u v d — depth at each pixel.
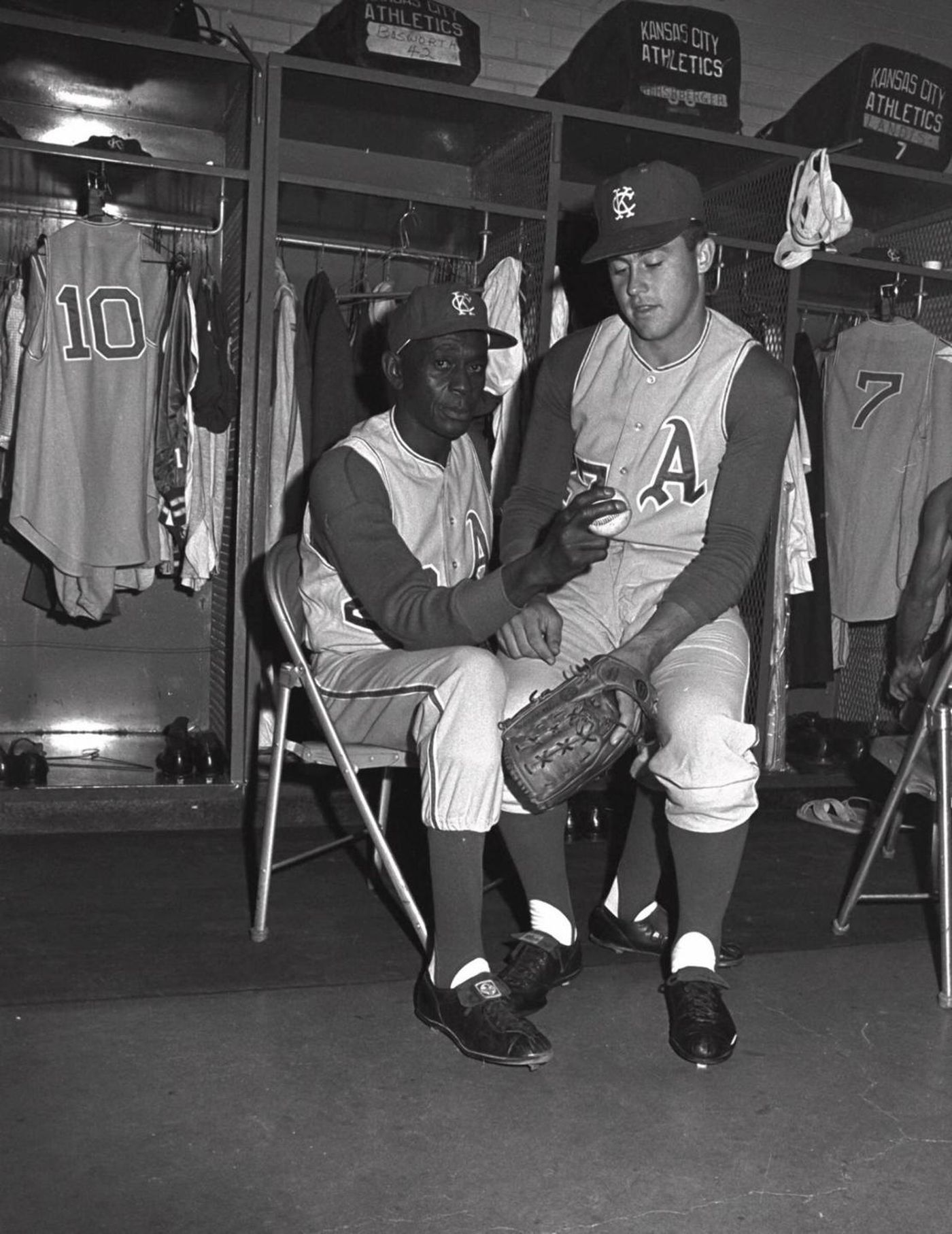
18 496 3.76
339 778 3.88
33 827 3.58
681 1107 2.02
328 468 2.38
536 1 4.80
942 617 3.71
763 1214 1.71
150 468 3.91
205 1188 1.72
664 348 2.43
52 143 3.72
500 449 3.94
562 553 2.04
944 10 5.53
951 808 2.58
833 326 5.17
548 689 2.35
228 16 4.34
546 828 2.43
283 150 4.43
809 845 3.81
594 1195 1.74
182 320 3.84
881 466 4.58
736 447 2.39
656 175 2.31
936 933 2.98
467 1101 2.02
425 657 2.30
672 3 5.01
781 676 4.32
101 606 3.94
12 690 4.46
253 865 3.34
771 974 2.65
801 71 5.29
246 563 3.77
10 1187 1.71
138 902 3.00
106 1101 1.97
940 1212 1.73
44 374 3.75
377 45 3.82
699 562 2.34
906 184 4.62
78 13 3.50
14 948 2.65
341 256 4.54
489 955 2.71
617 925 2.72
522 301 4.08
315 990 2.47
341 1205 1.70
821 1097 2.07
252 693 3.76
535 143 4.08
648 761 2.44
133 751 4.29
